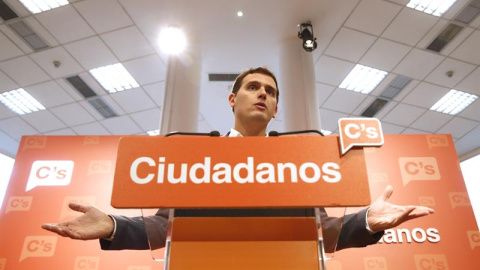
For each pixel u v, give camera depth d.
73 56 5.23
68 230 0.75
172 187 0.64
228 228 0.70
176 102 4.50
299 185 0.64
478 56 5.15
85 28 4.82
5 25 4.77
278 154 0.66
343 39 4.95
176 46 4.81
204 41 4.99
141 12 4.62
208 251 0.68
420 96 5.93
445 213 2.43
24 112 6.32
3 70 5.44
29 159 2.62
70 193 2.53
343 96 5.96
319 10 4.59
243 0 4.48
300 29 4.80
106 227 0.82
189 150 0.67
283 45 4.93
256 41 5.00
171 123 4.37
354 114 6.36
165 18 4.70
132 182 0.64
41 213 2.45
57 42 5.02
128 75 5.60
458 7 4.50
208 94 6.03
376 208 0.83
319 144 0.67
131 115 6.43
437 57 5.19
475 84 5.67
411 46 5.03
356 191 0.64
